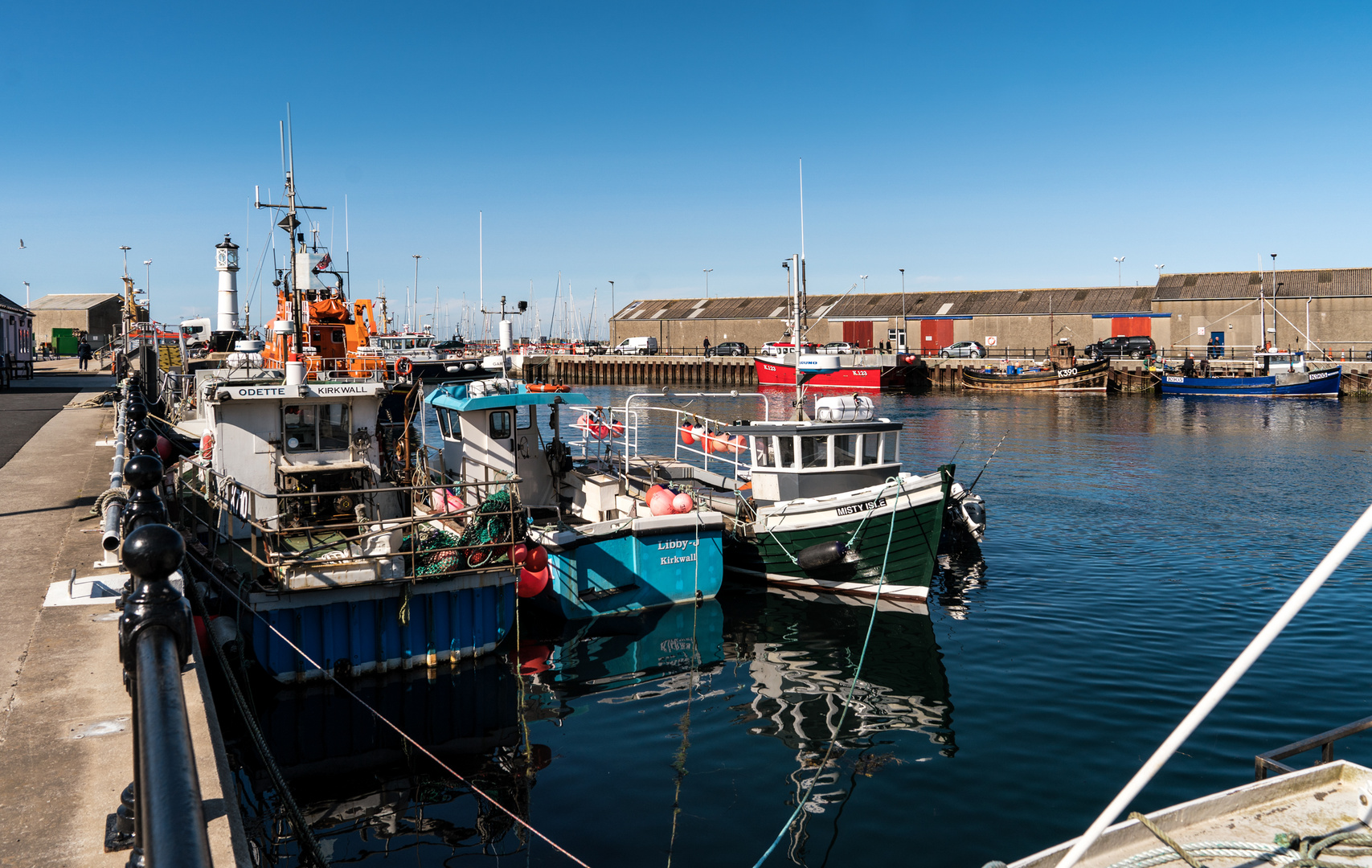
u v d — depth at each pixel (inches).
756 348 3302.2
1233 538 711.1
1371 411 1804.9
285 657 394.0
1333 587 558.6
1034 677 422.6
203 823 54.2
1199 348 2573.8
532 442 635.5
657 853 273.6
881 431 630.5
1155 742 347.3
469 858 270.2
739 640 491.5
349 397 475.2
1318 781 194.1
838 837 282.2
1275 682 404.2
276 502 464.1
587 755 344.2
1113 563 638.5
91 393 1071.0
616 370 3095.5
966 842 277.7
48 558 324.5
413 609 422.0
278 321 593.3
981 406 2022.6
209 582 406.3
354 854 271.9
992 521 799.7
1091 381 2284.7
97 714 191.9
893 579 562.3
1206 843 175.3
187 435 540.4
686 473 735.1
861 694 406.6
